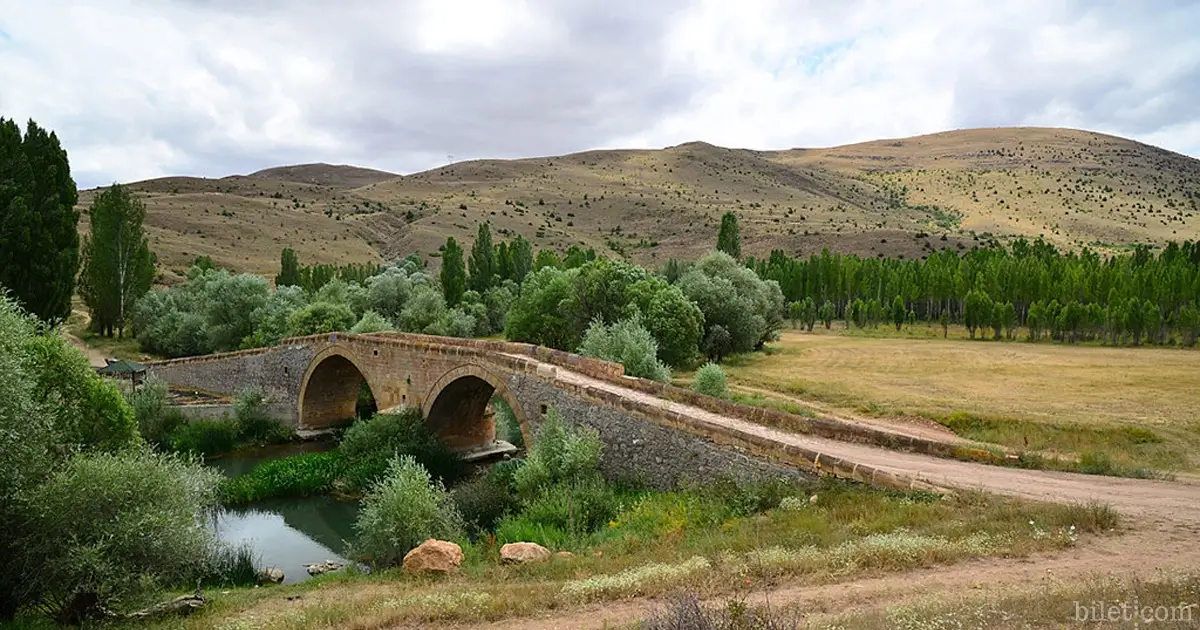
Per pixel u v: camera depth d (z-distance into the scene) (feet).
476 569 53.47
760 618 27.20
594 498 71.41
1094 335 253.24
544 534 64.59
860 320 311.88
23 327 59.11
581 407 85.05
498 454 126.52
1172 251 334.24
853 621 28.48
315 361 146.61
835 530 45.98
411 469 73.15
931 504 49.03
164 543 50.49
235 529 92.48
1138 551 37.60
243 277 226.38
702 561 42.47
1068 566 35.45
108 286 236.43
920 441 66.74
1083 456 66.85
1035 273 282.36
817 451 60.03
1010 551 38.06
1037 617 27.07
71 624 47.11
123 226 239.09
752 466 63.98
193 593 55.31
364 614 41.09
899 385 143.54
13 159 172.55
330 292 233.14
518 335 176.55
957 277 306.96
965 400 123.85
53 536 48.52
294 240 537.24
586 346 126.41
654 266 500.74
